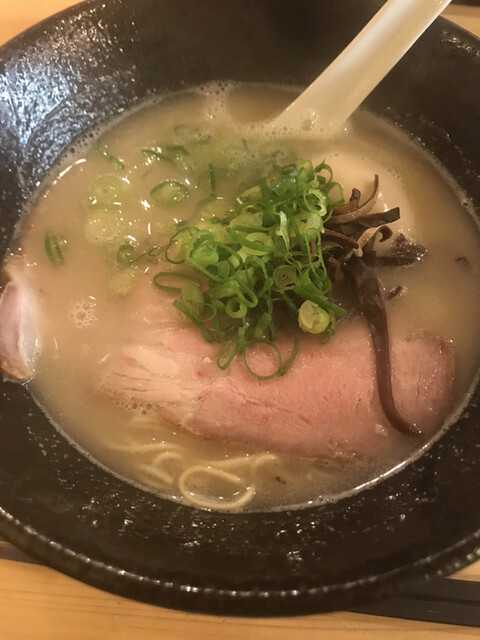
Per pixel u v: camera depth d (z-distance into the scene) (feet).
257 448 0.53
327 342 0.56
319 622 0.44
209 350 0.56
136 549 0.40
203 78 0.72
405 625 0.44
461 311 0.60
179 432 0.54
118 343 0.57
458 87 0.61
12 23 0.75
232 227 0.55
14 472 0.44
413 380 0.55
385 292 0.60
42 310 0.59
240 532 0.47
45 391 0.55
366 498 0.49
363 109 0.70
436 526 0.40
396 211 0.58
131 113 0.71
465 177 0.64
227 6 0.64
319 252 0.54
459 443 0.50
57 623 0.44
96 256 0.62
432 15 0.59
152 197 0.66
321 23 0.65
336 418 0.53
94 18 0.62
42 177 0.66
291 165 0.64
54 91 0.63
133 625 0.44
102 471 0.52
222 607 0.36
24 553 0.42
